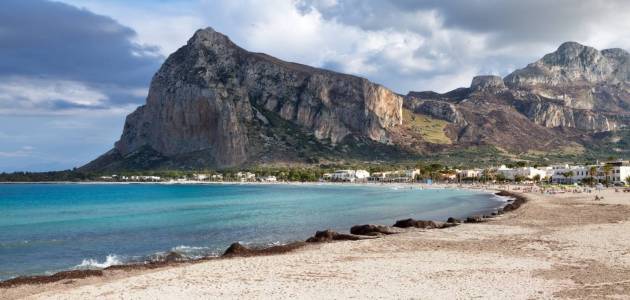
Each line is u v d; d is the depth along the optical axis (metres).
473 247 34.84
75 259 36.75
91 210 92.25
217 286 23.22
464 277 24.38
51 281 26.33
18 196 158.75
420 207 90.12
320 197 131.88
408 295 20.84
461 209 84.25
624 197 97.69
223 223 62.16
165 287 23.14
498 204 96.69
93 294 22.05
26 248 42.41
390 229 46.97
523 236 39.94
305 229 54.91
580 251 31.45
